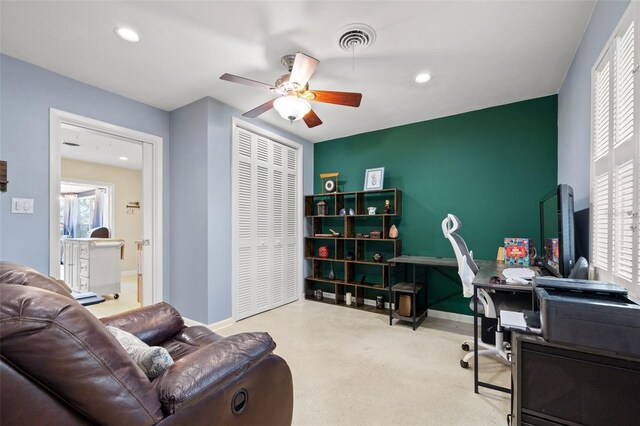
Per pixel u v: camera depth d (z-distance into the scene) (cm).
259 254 367
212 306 306
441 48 216
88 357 73
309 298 439
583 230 200
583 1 170
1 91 222
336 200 421
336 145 445
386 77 259
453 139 348
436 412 173
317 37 204
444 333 299
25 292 72
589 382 97
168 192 337
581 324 97
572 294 111
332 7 176
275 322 331
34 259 236
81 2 172
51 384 70
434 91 286
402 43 210
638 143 121
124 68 246
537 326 111
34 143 238
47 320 69
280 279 398
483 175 329
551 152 294
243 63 238
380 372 219
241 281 340
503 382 205
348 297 403
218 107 315
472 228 334
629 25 129
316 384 203
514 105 313
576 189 220
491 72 250
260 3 173
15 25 191
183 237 323
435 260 317
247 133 354
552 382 102
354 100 226
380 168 389
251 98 306
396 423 164
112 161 604
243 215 345
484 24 189
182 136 326
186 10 179
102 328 81
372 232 387
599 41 167
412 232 373
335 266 443
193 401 91
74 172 596
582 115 204
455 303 343
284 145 414
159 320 175
